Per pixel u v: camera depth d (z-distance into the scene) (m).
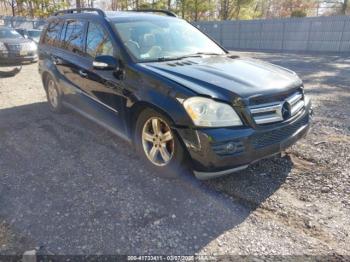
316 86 8.11
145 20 4.33
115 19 4.17
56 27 5.50
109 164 3.74
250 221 2.71
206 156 2.82
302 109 3.45
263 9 40.72
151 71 3.28
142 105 3.30
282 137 3.10
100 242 2.46
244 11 35.62
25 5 37.28
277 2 39.56
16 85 8.32
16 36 12.91
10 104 6.44
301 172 3.49
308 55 17.80
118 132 3.90
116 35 3.83
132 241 2.47
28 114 5.73
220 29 26.75
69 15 5.17
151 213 2.82
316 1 33.53
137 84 3.34
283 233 2.56
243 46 25.55
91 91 4.24
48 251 2.37
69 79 4.84
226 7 35.66
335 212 2.80
